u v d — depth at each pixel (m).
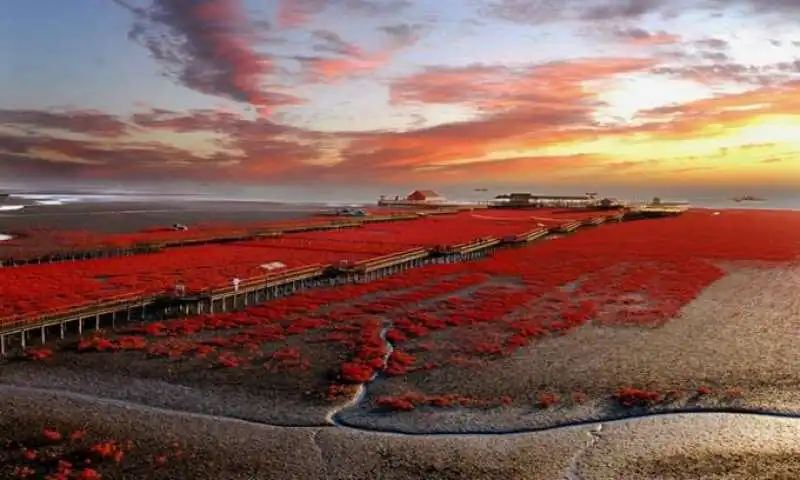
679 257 89.56
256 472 25.06
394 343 43.81
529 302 57.88
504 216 177.62
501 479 24.92
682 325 49.53
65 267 70.94
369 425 29.81
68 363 37.84
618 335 46.31
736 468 25.83
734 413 31.62
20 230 115.56
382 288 63.56
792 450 27.61
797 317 52.47
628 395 33.44
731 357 40.84
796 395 34.00
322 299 57.28
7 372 36.03
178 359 38.94
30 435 27.70
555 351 42.00
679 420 30.70
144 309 48.78
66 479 23.94
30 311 48.75
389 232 122.25
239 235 102.31
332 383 35.22
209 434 28.48
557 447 27.72
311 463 25.94
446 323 49.44
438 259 84.31
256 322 48.31
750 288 65.88
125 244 88.75
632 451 27.38
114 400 32.28
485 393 33.97
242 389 34.19
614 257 89.12
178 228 121.56
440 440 28.31
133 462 25.58
